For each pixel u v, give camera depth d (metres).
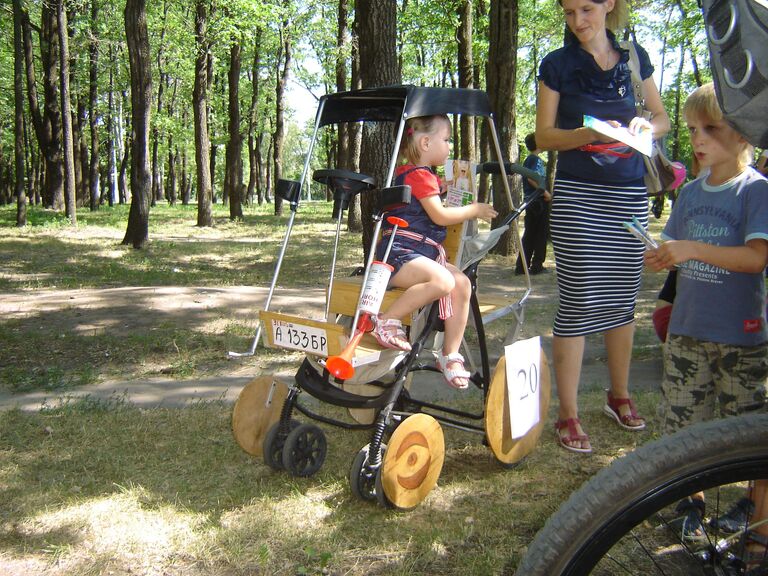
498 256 12.67
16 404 4.73
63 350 6.31
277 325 3.34
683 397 2.96
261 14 20.44
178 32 24.14
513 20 11.76
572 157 3.68
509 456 3.62
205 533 2.99
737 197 2.75
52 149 27.16
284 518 3.13
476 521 3.13
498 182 12.46
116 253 13.84
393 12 6.96
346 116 3.88
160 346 6.42
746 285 2.77
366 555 2.87
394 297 3.35
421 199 3.32
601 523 1.65
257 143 44.09
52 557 2.81
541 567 1.67
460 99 3.43
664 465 1.64
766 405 2.86
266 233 19.34
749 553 1.99
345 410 4.55
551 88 3.67
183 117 42.50
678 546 2.59
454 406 4.63
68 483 3.45
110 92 32.91
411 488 3.19
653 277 10.94
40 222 20.25
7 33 27.20
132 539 2.94
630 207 3.72
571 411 3.92
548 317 7.88
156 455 3.81
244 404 3.61
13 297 8.66
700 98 2.75
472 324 3.88
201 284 10.26
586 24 3.47
